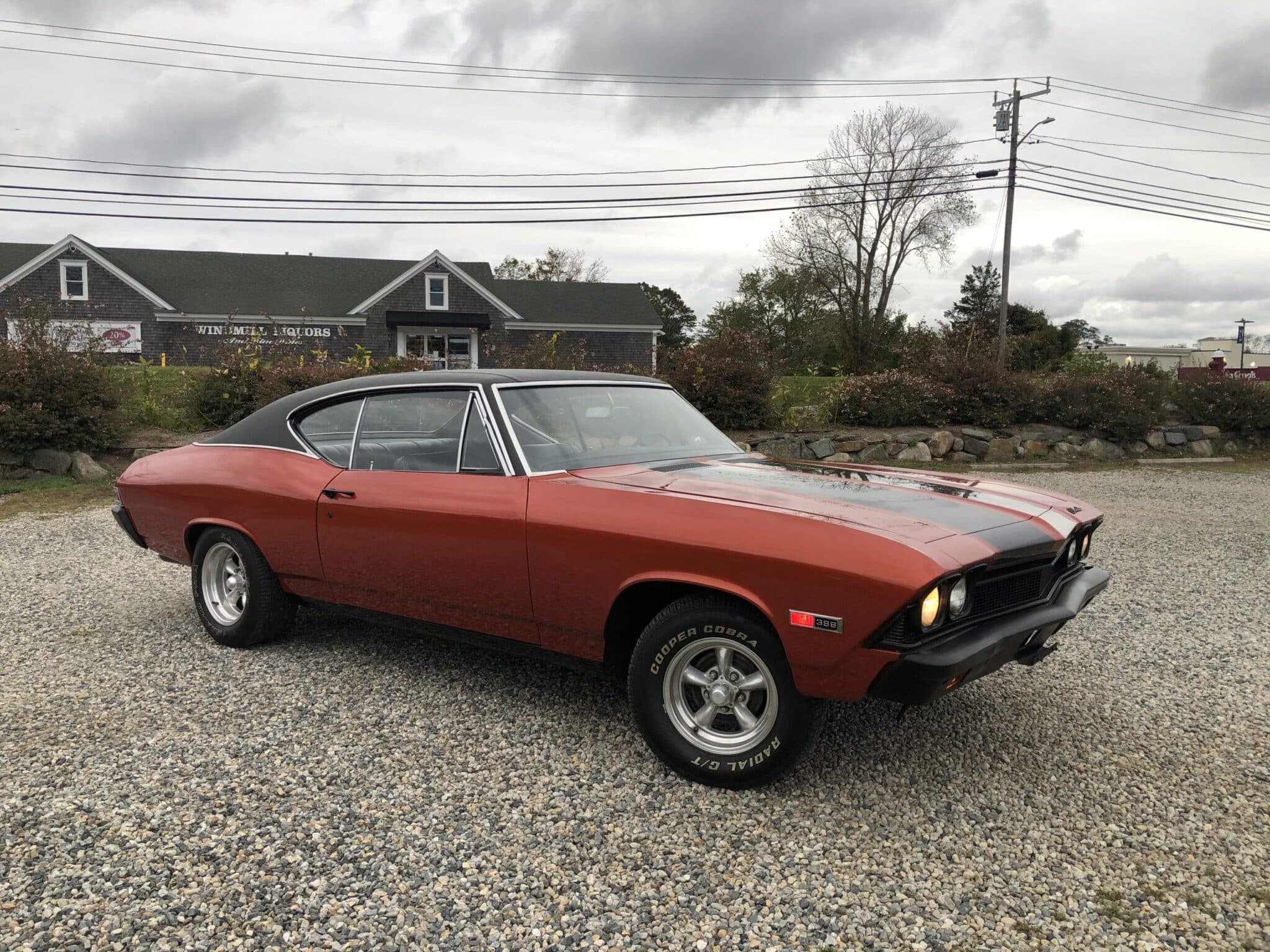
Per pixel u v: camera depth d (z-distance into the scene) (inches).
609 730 136.6
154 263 1441.9
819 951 85.5
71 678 159.9
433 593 141.2
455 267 1454.2
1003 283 1120.8
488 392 140.4
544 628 130.0
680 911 91.7
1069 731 138.7
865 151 1754.4
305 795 115.7
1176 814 112.7
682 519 114.9
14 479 413.4
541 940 87.0
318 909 91.4
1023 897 94.3
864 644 101.8
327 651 174.1
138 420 502.9
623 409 154.6
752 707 117.5
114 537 304.8
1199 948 86.1
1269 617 207.8
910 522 110.4
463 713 143.1
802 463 152.0
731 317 1967.3
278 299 1413.6
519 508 128.8
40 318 455.2
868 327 1806.1
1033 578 119.6
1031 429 602.5
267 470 164.1
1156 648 182.5
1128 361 717.9
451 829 107.5
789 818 110.6
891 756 128.6
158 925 88.4
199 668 164.7
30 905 91.5
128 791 116.6
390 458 150.1
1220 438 647.8
